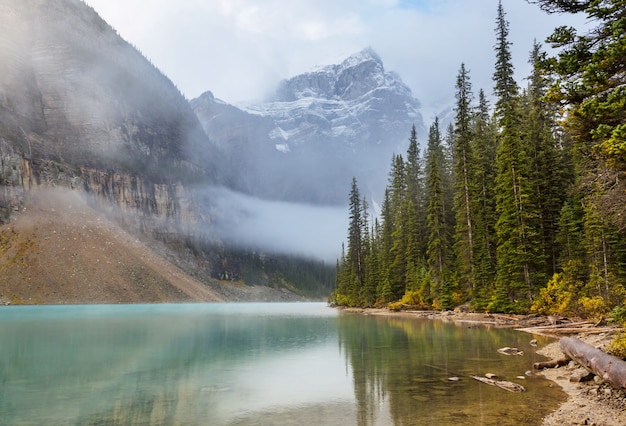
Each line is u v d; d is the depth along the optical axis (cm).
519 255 4106
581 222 4003
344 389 1405
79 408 1195
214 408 1193
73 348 2458
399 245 7256
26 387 1461
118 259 13675
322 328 3897
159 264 15288
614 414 1055
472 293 4753
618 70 1162
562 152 4897
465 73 5456
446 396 1257
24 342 2727
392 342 2638
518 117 4978
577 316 3353
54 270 11800
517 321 3725
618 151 1053
